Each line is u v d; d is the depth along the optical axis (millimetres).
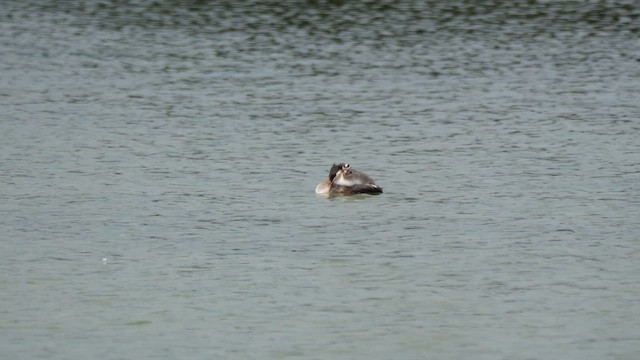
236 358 19000
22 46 46812
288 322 20391
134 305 21078
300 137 33562
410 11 53594
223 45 47156
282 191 28172
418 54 45594
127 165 30453
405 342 19609
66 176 29328
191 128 34594
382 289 21781
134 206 26812
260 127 34750
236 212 26422
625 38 48344
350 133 34031
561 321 20391
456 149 32125
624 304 21062
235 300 21297
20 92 39219
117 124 35031
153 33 49375
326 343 19578
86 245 24078
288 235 24781
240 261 23188
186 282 22109
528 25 50812
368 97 38812
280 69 43094
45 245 24062
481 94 39188
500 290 21734
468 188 28328
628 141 32875
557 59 44625
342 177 27844
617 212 26281
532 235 24750
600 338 19719
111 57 45031
